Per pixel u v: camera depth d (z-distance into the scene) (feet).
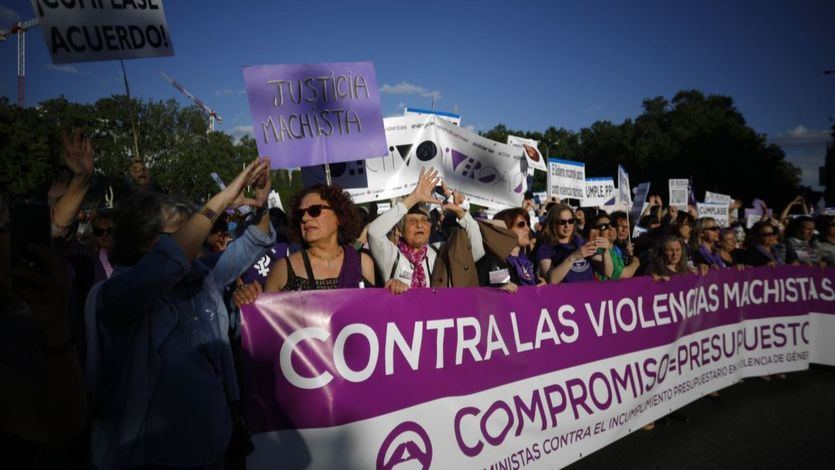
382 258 11.09
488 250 12.16
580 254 13.03
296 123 13.48
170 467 5.52
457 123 20.99
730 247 21.44
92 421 5.49
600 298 12.46
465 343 9.71
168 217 6.03
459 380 9.54
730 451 12.46
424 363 9.12
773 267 18.37
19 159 113.80
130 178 13.88
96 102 161.68
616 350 12.58
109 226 13.37
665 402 13.83
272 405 7.66
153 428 5.49
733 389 17.44
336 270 9.52
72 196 9.14
